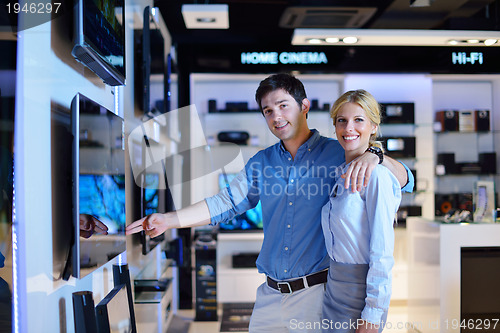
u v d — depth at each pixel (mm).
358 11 3941
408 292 3734
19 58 1236
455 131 4715
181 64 4125
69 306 1542
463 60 4242
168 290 3262
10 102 1218
